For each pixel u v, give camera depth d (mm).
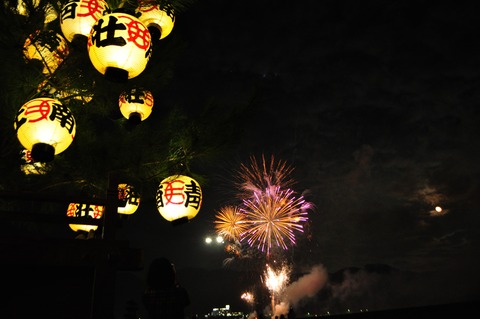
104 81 4891
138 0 4676
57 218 3654
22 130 3695
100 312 3322
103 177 5086
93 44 3750
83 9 4062
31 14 3953
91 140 5168
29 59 4188
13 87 4199
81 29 4090
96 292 3373
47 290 3357
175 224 5164
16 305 3254
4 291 3266
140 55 3850
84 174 4980
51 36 3945
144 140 5336
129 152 5043
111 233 3713
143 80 5480
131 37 3762
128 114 5145
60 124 3773
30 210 5688
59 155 4883
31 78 4262
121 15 3863
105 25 3748
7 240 3262
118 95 5289
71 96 4633
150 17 4715
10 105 4324
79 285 3453
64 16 4066
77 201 3734
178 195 5062
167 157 5449
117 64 3775
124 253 3588
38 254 3322
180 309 3828
